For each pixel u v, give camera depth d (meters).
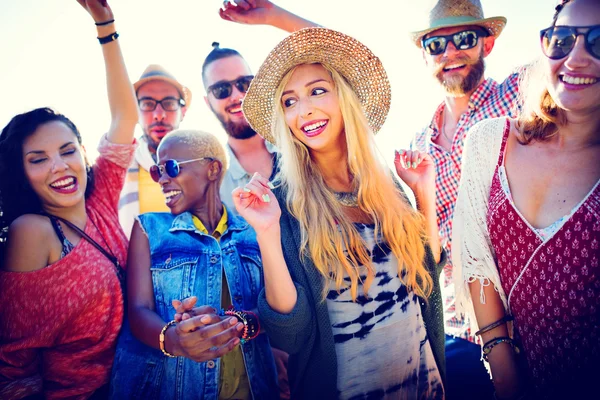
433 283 2.22
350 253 2.02
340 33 2.18
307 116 2.13
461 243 2.04
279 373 2.54
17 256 2.11
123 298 2.26
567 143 1.79
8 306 2.09
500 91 3.23
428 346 2.21
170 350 1.95
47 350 2.17
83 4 2.53
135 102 2.69
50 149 2.22
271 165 3.43
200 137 2.38
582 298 1.70
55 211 2.27
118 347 2.20
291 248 2.03
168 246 2.23
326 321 1.94
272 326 1.88
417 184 2.30
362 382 1.99
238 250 2.30
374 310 2.03
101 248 2.31
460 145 3.21
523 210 1.84
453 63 3.21
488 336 2.01
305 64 2.20
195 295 2.16
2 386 2.09
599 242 1.67
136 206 3.22
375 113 2.46
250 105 2.35
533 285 1.81
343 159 2.29
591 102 1.67
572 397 1.75
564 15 1.69
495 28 3.28
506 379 1.96
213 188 2.40
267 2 3.22
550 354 1.79
